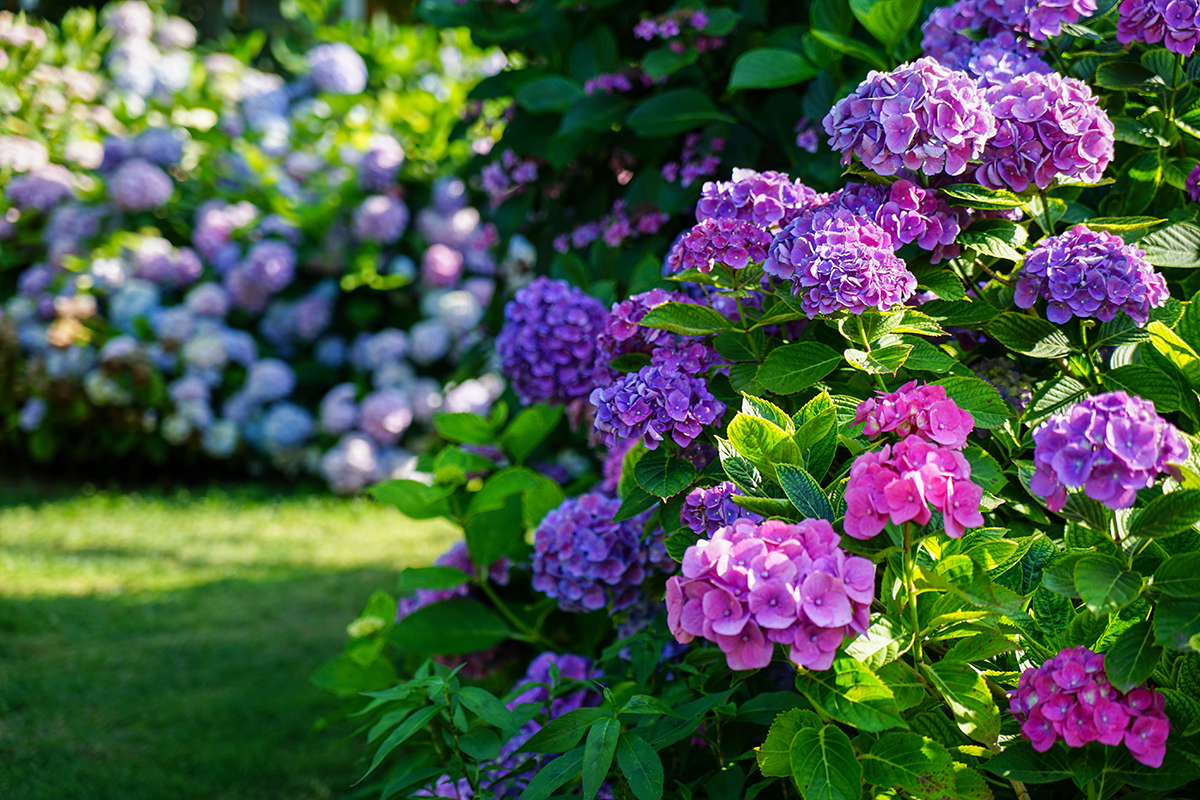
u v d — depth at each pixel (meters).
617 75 2.77
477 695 1.70
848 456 1.67
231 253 5.93
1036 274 1.59
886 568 1.38
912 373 1.71
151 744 2.82
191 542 4.77
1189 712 1.28
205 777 2.65
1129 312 1.54
